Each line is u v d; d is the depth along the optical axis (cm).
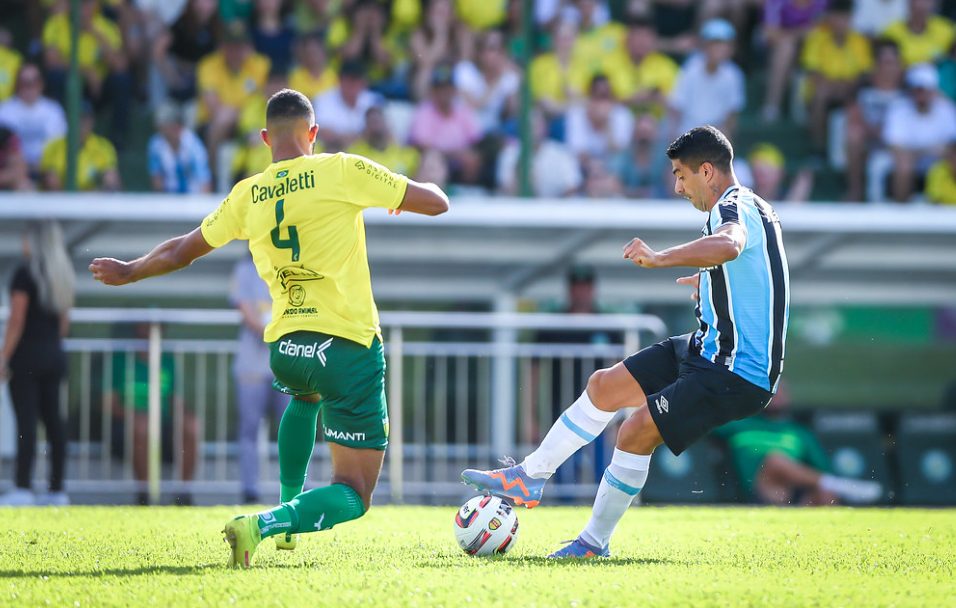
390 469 3309
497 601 1286
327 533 2083
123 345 3272
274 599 1288
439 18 4781
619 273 4388
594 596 1315
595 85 4656
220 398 3422
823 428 3953
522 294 4419
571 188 4572
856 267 4388
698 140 1734
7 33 4678
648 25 4809
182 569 1521
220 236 1623
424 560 1659
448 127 4569
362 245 1593
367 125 4494
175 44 4834
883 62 4994
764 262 1675
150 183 4722
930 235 4181
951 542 1988
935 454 3975
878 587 1416
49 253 3094
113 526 2162
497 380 3553
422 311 4462
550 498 3309
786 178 5047
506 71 4762
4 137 4400
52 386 3125
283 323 1583
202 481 3372
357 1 4794
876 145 4919
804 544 1956
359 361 1562
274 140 1617
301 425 1680
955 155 4791
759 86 5344
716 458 3900
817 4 5156
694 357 1697
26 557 1675
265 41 4744
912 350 5081
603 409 1773
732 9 5278
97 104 4722
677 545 1938
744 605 1275
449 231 4091
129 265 1630
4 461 3625
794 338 5075
